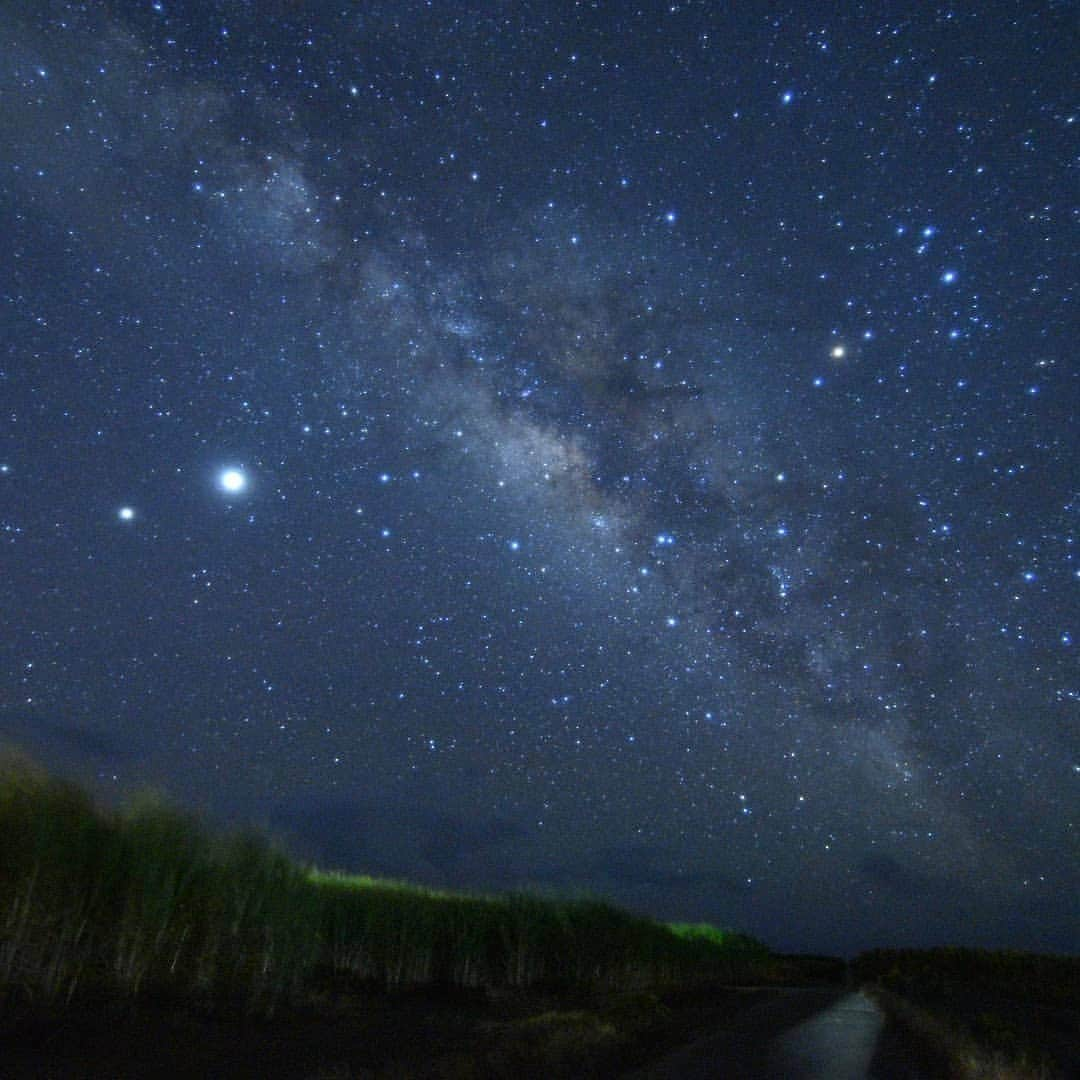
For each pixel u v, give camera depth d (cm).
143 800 1029
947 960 4819
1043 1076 991
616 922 2322
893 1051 1198
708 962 3203
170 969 903
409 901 1691
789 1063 1055
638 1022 1298
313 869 1215
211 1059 711
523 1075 837
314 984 1166
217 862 1073
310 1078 700
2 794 882
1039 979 3588
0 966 750
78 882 877
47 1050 648
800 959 6869
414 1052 888
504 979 1622
